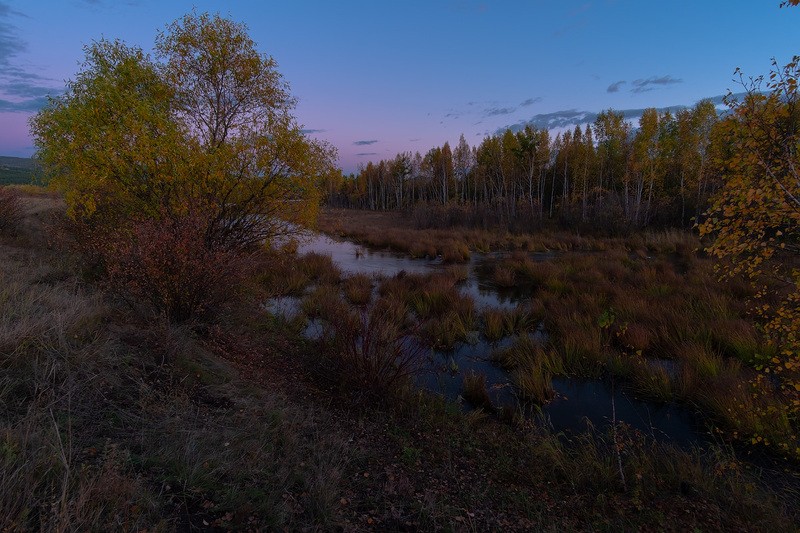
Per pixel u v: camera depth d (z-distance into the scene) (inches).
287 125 291.6
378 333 205.3
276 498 98.9
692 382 208.8
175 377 149.9
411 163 2427.4
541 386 211.0
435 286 399.5
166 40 304.3
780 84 101.7
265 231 302.4
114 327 170.9
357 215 1940.2
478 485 130.7
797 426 159.3
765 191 103.6
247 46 320.2
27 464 79.4
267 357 217.5
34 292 173.0
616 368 237.6
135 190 259.8
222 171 263.7
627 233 928.9
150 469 96.0
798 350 118.6
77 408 110.5
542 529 109.8
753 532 114.2
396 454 142.9
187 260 200.2
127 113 253.9
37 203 552.4
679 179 1152.2
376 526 100.7
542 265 532.7
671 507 125.3
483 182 1686.8
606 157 1375.5
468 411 195.9
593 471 143.2
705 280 401.4
